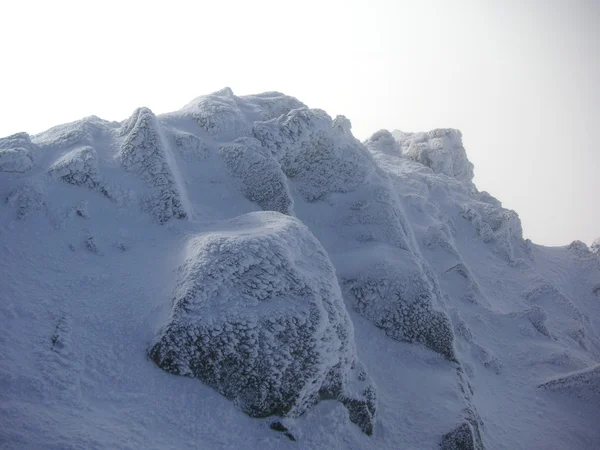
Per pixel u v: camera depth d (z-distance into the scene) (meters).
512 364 7.83
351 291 7.09
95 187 6.42
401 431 5.48
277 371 4.76
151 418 4.27
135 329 4.95
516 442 6.30
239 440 4.46
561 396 7.26
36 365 4.24
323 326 5.12
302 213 8.41
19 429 3.55
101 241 5.98
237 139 8.13
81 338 4.73
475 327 8.29
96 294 5.29
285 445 4.59
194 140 7.84
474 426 5.69
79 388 4.23
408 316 6.87
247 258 5.27
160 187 6.56
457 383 6.30
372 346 6.65
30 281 5.20
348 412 5.20
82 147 6.70
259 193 7.80
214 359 4.72
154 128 6.90
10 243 5.55
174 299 5.00
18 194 5.98
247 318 4.89
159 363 4.68
